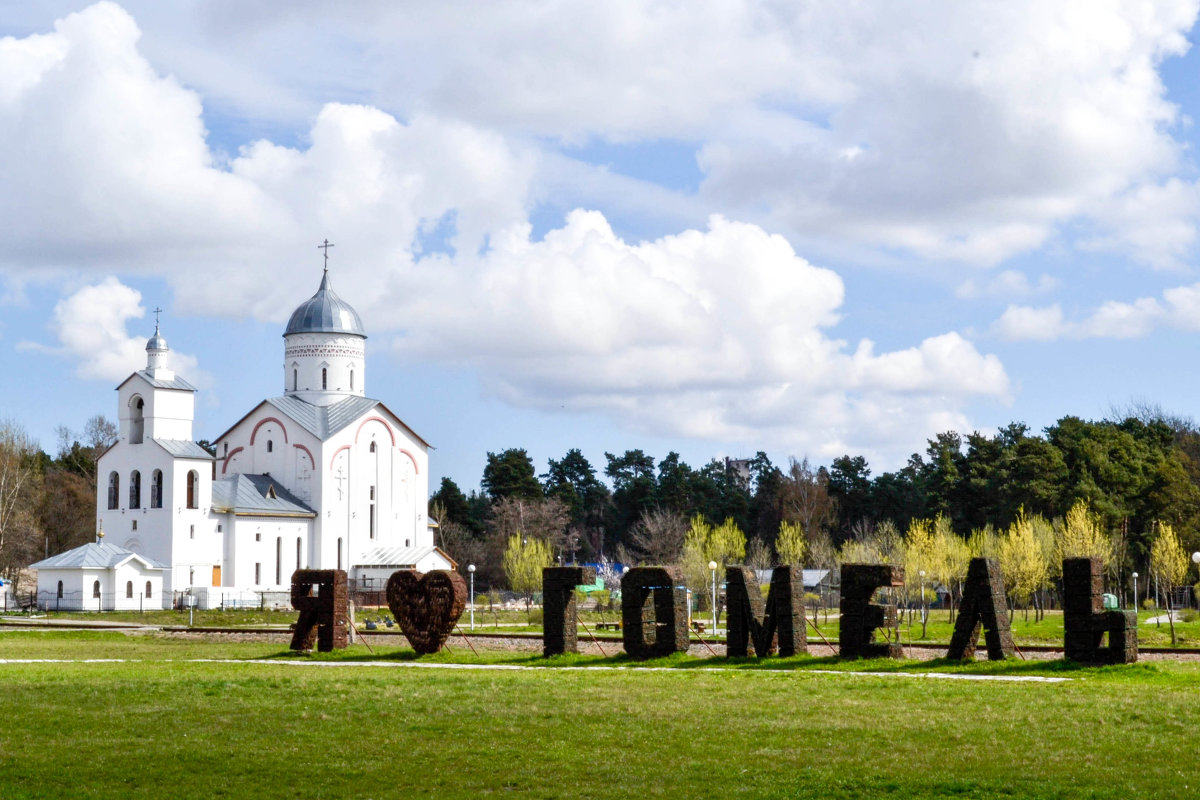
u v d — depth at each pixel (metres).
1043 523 116.81
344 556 128.50
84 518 156.88
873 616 45.12
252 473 131.50
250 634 71.69
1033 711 31.70
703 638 66.06
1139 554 128.62
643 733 29.17
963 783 23.95
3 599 111.06
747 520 191.50
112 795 23.86
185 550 117.19
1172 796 22.89
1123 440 138.00
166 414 119.44
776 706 33.06
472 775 25.19
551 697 35.03
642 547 177.75
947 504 149.38
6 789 24.22
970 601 44.03
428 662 49.91
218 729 29.92
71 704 33.78
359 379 135.62
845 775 24.86
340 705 33.50
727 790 23.80
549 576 50.62
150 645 62.81
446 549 167.62
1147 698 33.66
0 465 143.00
